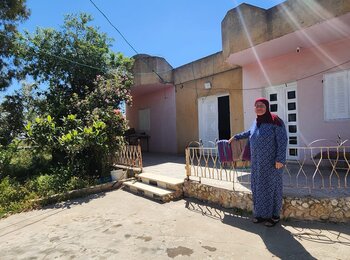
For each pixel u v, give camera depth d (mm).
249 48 6965
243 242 3793
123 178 7840
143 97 14203
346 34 6285
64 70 11102
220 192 5352
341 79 6715
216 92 9945
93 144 7656
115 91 9820
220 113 10055
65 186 6844
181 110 11688
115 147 8578
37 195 6465
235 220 4621
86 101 9578
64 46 11125
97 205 5941
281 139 4062
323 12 5480
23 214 5586
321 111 7062
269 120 4133
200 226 4453
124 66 11539
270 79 8117
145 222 4770
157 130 13258
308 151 7309
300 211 4418
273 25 6355
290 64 7613
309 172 6207
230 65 9289
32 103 12625
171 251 3646
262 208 4219
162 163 9367
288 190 4777
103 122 8195
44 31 11008
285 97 7910
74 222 4953
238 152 5191
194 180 6090
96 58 11250
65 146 7496
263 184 4184
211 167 7531
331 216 4305
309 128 7309
